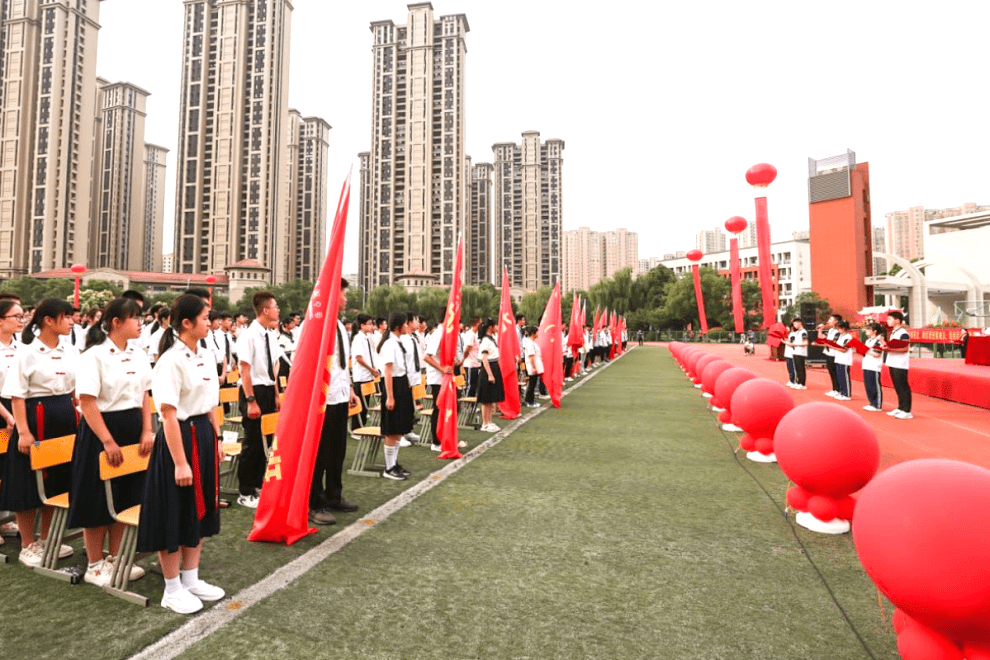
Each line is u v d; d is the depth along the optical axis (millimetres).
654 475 6328
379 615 3137
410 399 6320
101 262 119812
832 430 4438
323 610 3191
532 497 5469
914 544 2352
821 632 3002
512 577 3656
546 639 2898
